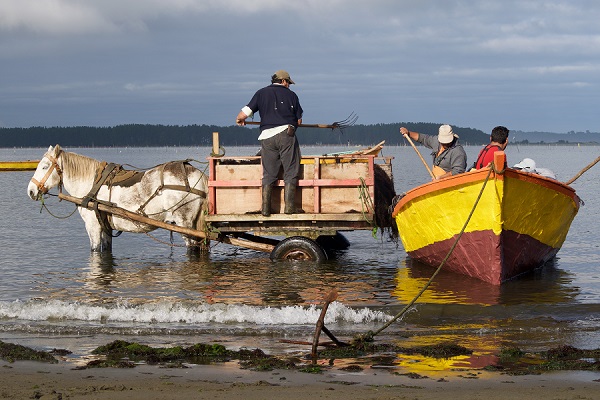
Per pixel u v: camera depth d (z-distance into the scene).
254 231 15.72
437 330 10.06
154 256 17.30
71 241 20.25
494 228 12.89
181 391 7.09
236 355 8.64
